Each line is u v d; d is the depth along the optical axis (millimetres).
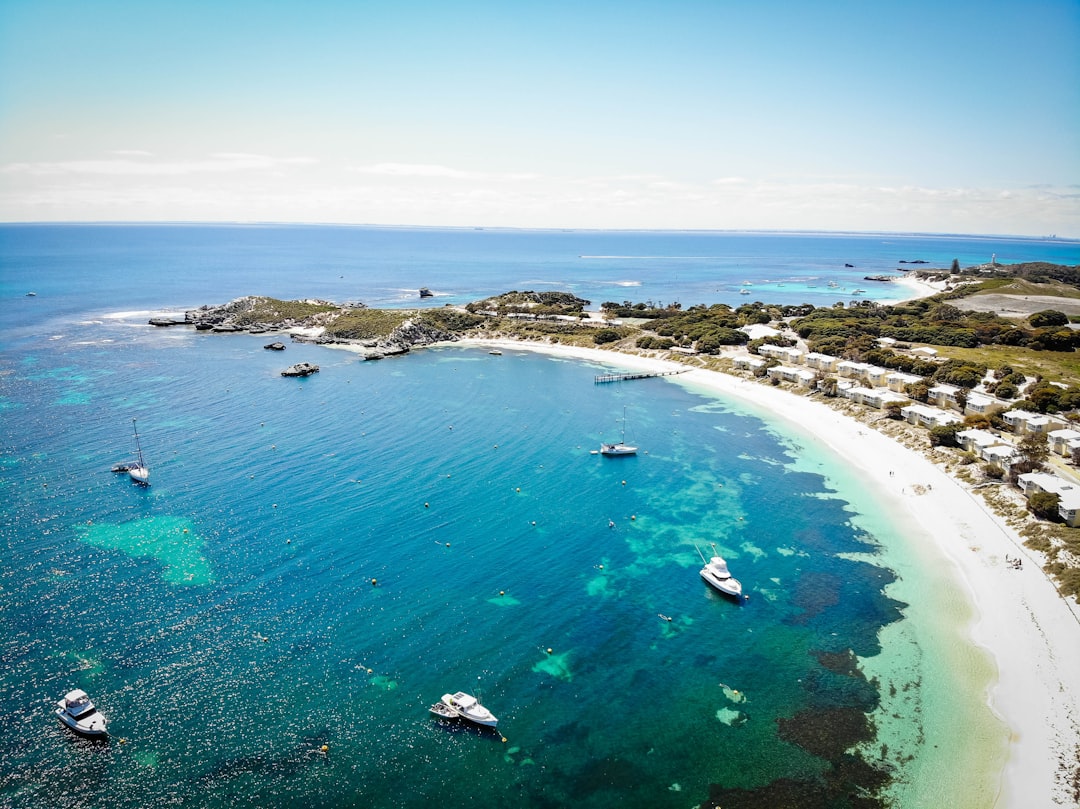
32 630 65750
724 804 48562
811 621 70938
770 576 80000
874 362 163625
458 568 80250
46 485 99250
